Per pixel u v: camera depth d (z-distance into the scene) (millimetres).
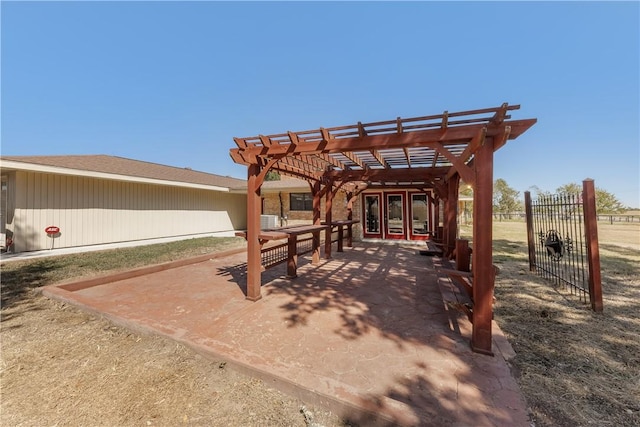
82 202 8742
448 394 2047
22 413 1956
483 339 2648
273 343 2852
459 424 1727
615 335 2988
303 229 6027
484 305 2645
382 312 3742
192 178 13258
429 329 3209
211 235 13352
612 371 2330
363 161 6398
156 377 2365
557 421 1771
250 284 4191
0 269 5961
